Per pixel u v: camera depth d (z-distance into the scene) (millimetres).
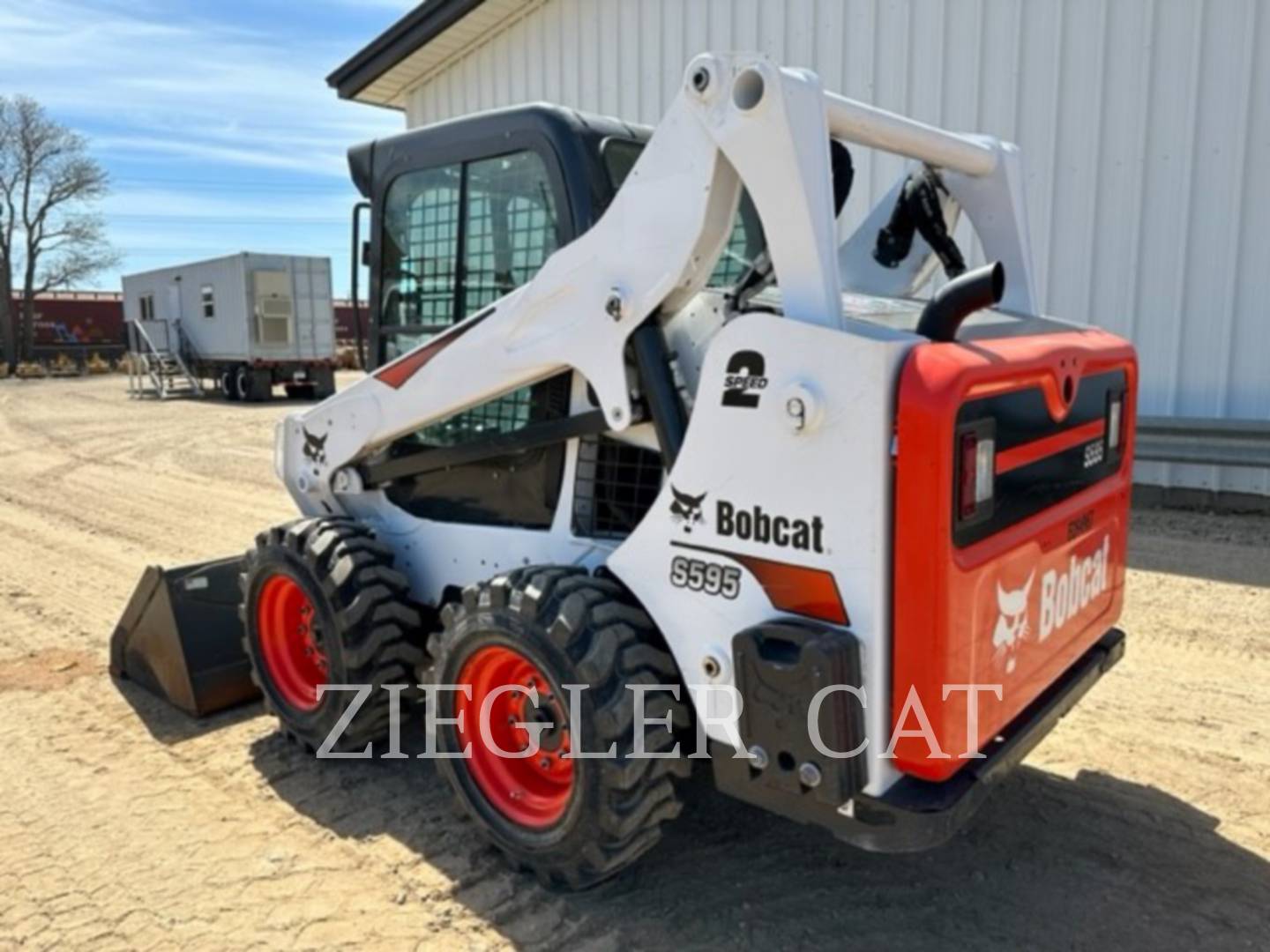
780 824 2988
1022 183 3115
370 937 2494
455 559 3236
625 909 2582
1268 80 6594
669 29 9484
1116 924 2496
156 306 24219
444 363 3002
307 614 3498
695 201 2289
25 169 40625
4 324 40219
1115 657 2936
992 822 2990
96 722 3861
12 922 2596
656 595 2451
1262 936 2441
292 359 21172
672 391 2459
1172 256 7133
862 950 2404
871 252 3359
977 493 2066
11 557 6777
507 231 3008
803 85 2125
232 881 2754
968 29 7723
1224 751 3426
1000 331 2572
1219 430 6910
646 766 2383
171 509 8422
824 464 2082
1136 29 7027
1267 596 5090
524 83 10828
